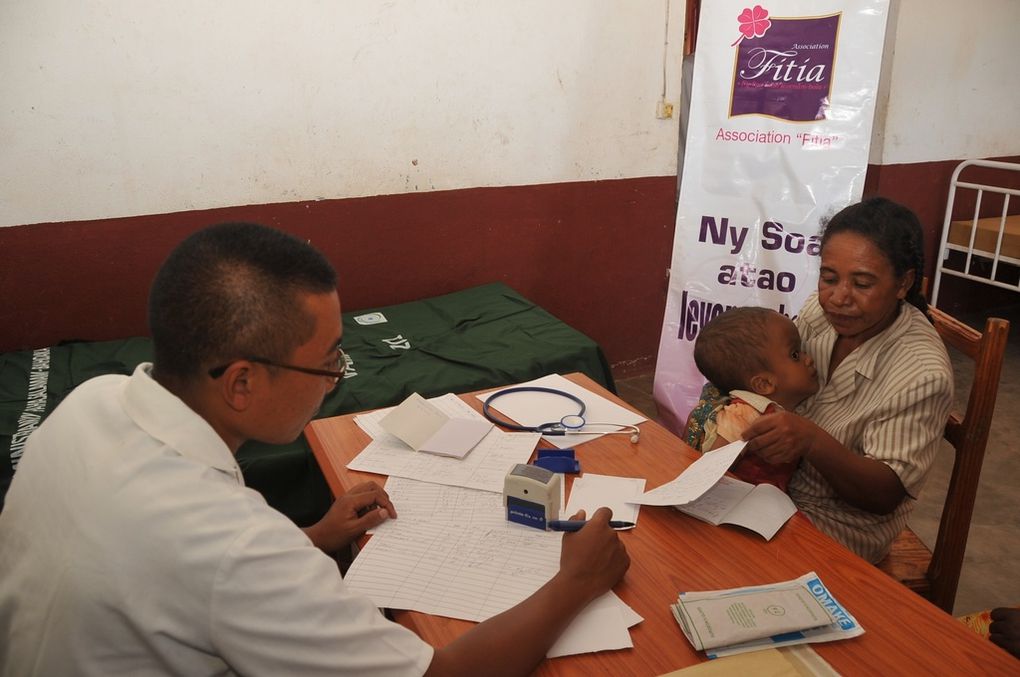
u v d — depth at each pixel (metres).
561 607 0.89
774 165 2.14
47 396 2.13
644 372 3.76
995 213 4.46
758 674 0.82
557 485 1.11
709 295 2.34
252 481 1.94
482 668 0.81
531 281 3.36
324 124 2.80
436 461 1.32
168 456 0.77
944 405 1.28
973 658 0.85
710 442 1.36
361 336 2.62
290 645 0.72
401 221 3.02
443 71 2.94
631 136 3.37
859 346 1.43
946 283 4.40
